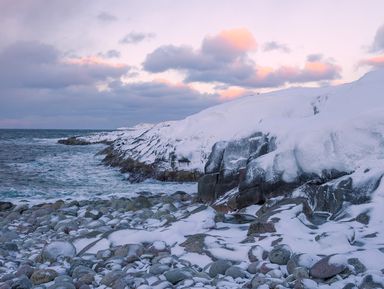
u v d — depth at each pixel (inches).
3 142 2566.4
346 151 424.2
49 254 314.8
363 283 211.3
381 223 322.0
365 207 344.5
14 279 250.7
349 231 288.8
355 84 610.5
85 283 251.4
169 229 345.4
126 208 545.3
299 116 679.7
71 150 1818.4
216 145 582.6
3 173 1003.9
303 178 437.1
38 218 510.0
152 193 710.5
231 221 376.5
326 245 275.3
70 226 433.1
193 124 892.6
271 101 753.0
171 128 959.6
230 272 246.1
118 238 334.0
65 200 646.5
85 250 328.5
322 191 391.9
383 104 518.3
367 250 254.2
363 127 428.8
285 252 258.2
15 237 414.6
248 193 460.4
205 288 220.4
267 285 217.0
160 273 255.3
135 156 992.2
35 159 1365.7
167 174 842.8
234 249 285.1
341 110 549.0
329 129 445.7
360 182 374.0
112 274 249.9
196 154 828.6
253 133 544.4
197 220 366.6
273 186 447.8
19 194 729.0
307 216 352.2
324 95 680.4
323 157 432.5
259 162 467.5
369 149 416.8
